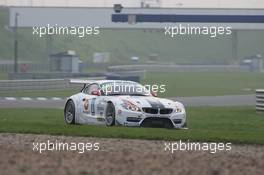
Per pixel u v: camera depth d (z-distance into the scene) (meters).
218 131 41.62
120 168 24.34
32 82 107.88
